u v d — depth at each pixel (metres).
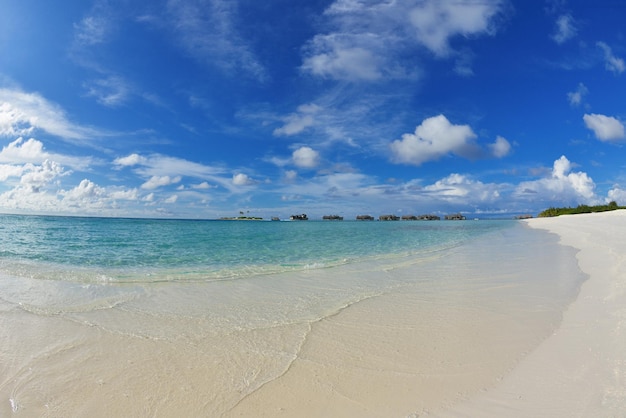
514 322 6.23
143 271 11.98
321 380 4.39
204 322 6.58
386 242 24.73
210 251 18.36
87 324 6.43
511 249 18.19
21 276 10.71
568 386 3.89
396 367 4.69
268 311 7.27
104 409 3.82
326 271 12.09
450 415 3.55
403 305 7.61
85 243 21.28
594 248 15.59
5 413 3.75
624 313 6.05
